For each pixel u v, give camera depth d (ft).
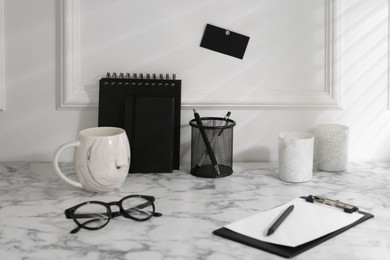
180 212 3.46
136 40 4.40
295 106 4.52
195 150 4.28
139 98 4.29
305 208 3.45
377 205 3.57
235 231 3.11
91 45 4.37
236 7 4.41
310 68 4.53
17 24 4.33
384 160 4.63
